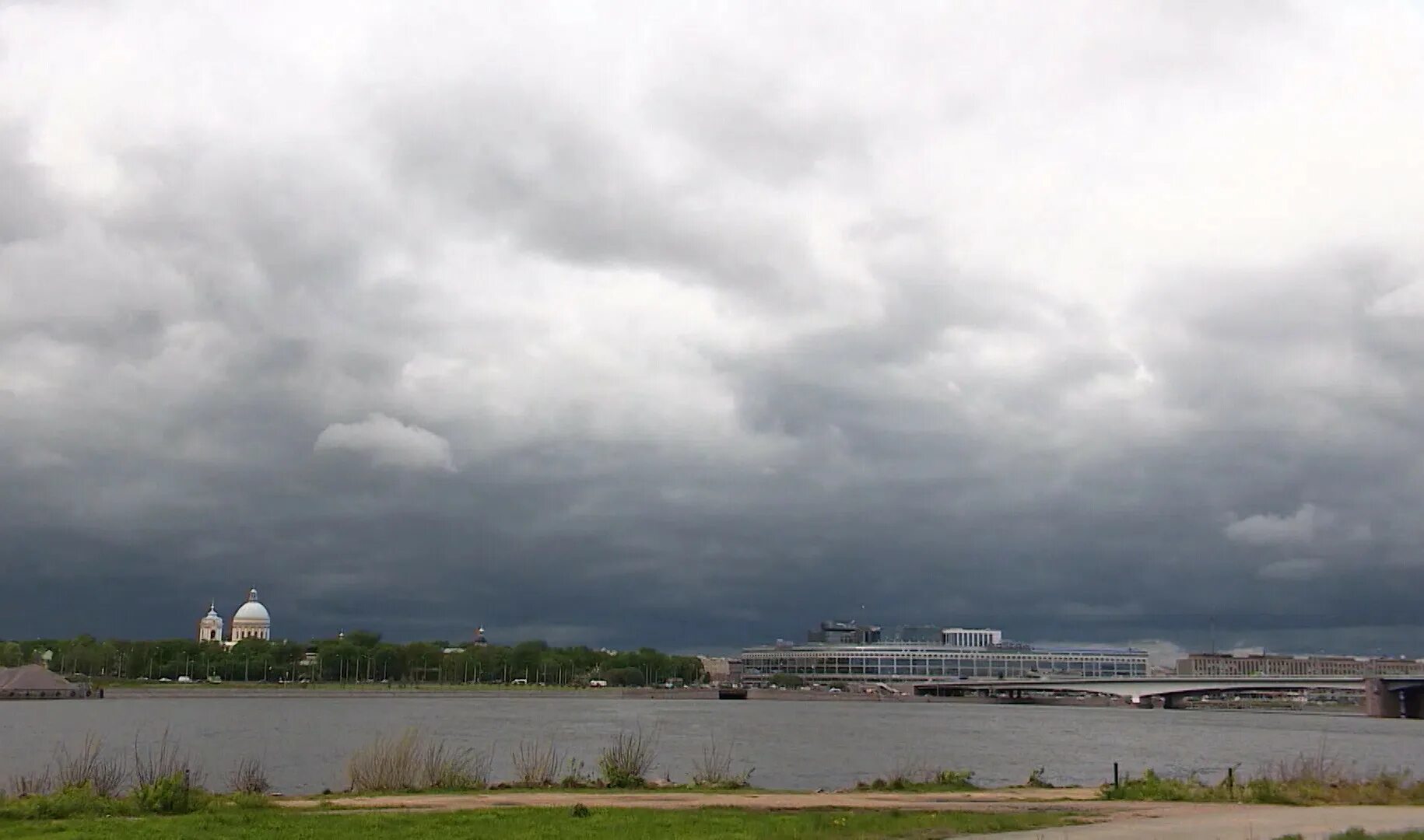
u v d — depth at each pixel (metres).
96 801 63.66
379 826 56.59
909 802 75.38
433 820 59.12
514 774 111.75
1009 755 176.00
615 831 55.97
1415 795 78.81
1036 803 74.81
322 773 122.25
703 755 148.62
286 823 57.12
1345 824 59.53
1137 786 81.88
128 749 157.00
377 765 81.19
